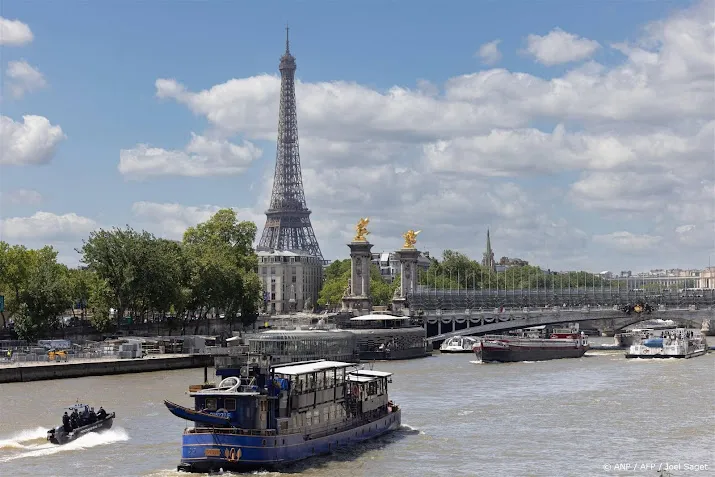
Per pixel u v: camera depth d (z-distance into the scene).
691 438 126.50
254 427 103.94
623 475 105.50
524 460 112.50
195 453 102.50
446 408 152.50
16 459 110.44
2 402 154.25
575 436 127.38
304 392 109.75
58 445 117.44
